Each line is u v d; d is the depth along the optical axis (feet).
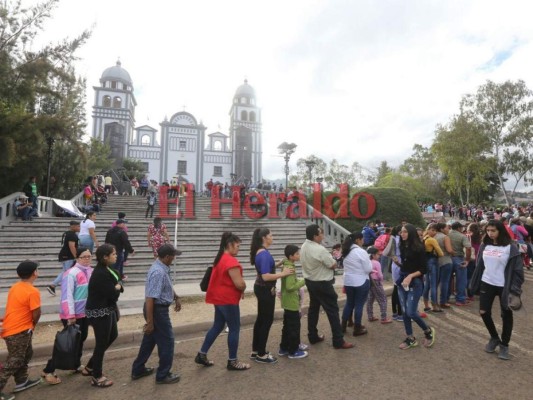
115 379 13.10
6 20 35.63
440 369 13.32
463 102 108.47
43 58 37.47
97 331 12.44
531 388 11.82
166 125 159.53
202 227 43.29
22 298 12.26
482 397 11.26
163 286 12.54
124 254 28.76
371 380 12.51
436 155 114.32
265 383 12.46
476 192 136.98
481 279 15.06
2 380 11.60
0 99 36.68
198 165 161.17
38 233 34.60
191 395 11.69
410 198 49.83
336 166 136.05
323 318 20.76
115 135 148.97
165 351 12.50
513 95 103.04
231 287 13.56
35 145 37.93
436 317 19.95
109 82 159.94
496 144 106.01
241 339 17.43
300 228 46.85
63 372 13.75
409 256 15.53
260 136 173.78
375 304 23.72
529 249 33.55
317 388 12.01
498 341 14.85
